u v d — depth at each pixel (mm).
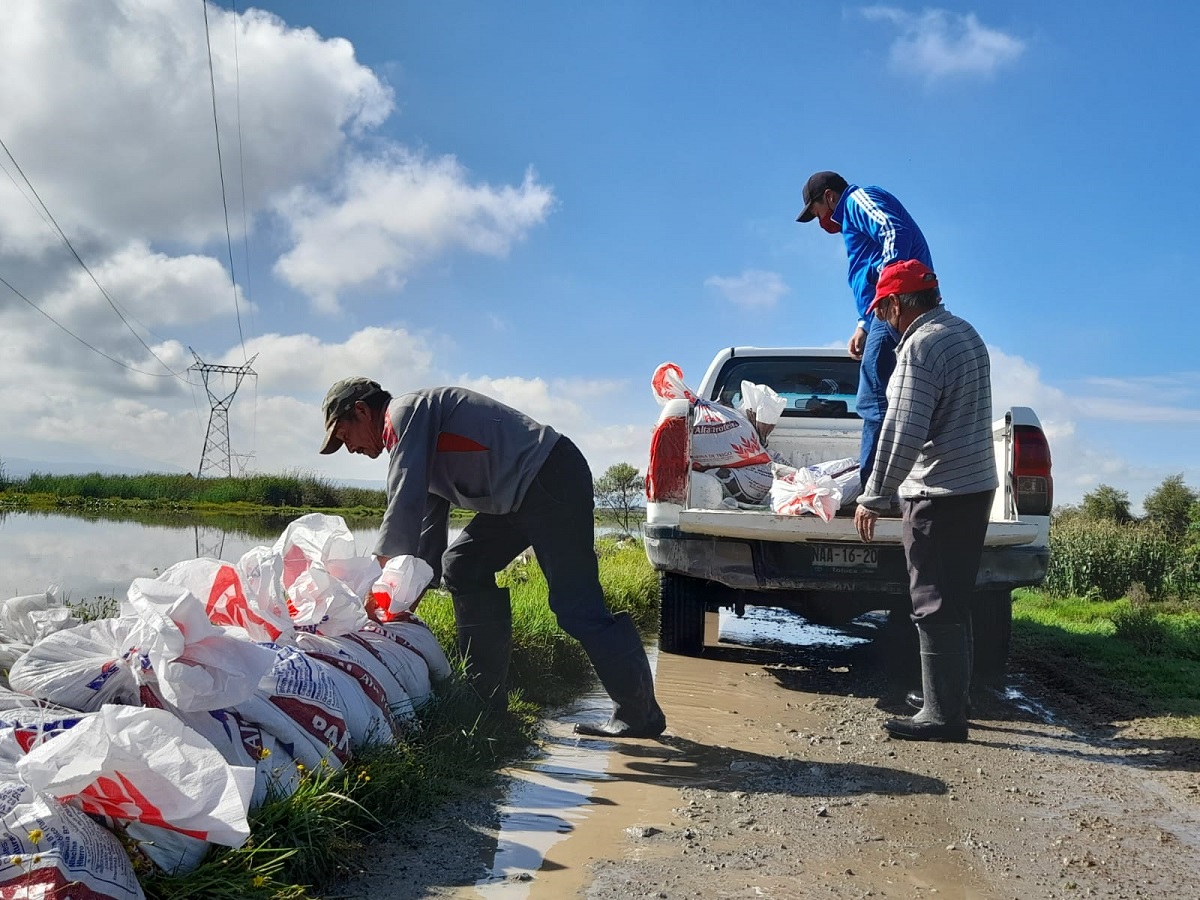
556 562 3828
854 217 5492
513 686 4770
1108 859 2840
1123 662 6352
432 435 3715
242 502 45812
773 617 8992
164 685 2373
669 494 5496
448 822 2969
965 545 4219
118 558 12062
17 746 2152
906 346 4203
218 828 2043
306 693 2871
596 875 2604
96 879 1847
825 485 5137
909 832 3035
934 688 4250
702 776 3615
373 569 3578
